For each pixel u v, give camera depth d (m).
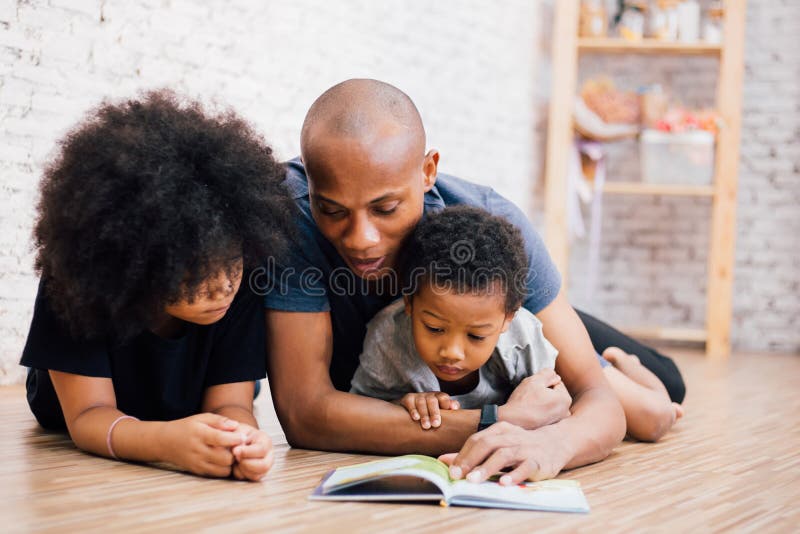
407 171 1.45
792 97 5.01
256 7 3.37
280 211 1.50
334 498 1.26
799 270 5.01
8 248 2.62
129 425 1.47
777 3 5.01
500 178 4.86
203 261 1.33
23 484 1.32
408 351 1.62
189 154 1.39
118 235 1.31
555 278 1.73
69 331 1.52
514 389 1.65
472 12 4.57
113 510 1.18
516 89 4.93
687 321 5.15
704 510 1.29
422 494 1.26
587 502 1.31
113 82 2.87
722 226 4.67
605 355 2.20
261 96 3.42
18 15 2.61
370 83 1.49
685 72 5.17
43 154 2.69
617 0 5.09
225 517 1.16
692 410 2.48
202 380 1.64
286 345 1.62
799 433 2.09
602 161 4.86
